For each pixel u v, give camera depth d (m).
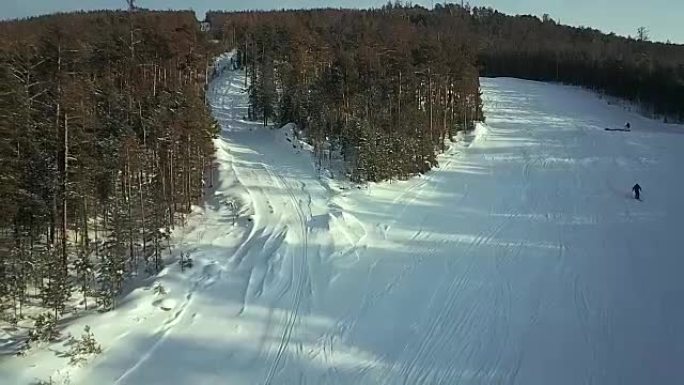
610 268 25.44
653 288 23.44
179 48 48.28
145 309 21.34
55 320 20.52
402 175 39.88
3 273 21.94
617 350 18.89
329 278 24.05
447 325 20.41
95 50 42.12
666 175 41.66
